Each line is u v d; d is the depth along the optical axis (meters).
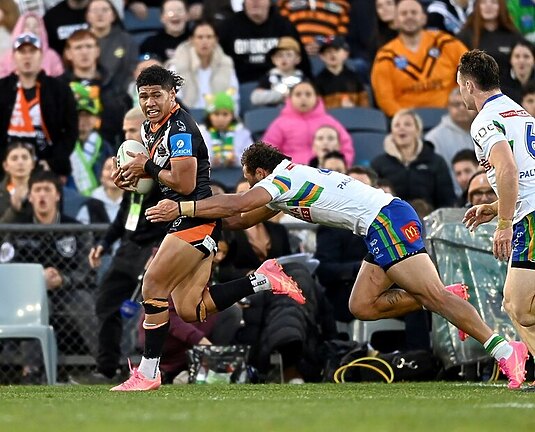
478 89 24.61
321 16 50.66
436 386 27.66
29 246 36.12
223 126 42.75
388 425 15.56
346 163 41.12
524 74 46.22
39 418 17.06
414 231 26.05
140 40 50.41
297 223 37.00
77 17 47.88
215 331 33.62
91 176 42.62
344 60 47.09
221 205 25.09
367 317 27.42
